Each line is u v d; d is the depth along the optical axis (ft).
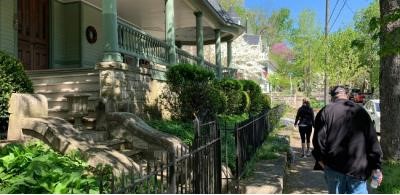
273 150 36.50
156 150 26.99
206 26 73.56
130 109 33.88
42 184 15.25
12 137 23.21
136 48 37.91
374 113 66.28
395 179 24.67
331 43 127.95
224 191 22.89
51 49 46.37
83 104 29.27
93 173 20.16
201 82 39.22
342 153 15.61
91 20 52.01
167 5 47.21
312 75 181.47
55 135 22.33
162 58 45.09
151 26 73.26
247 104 62.49
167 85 39.86
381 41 27.81
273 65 250.37
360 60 123.24
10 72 25.35
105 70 31.35
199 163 16.37
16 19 39.73
